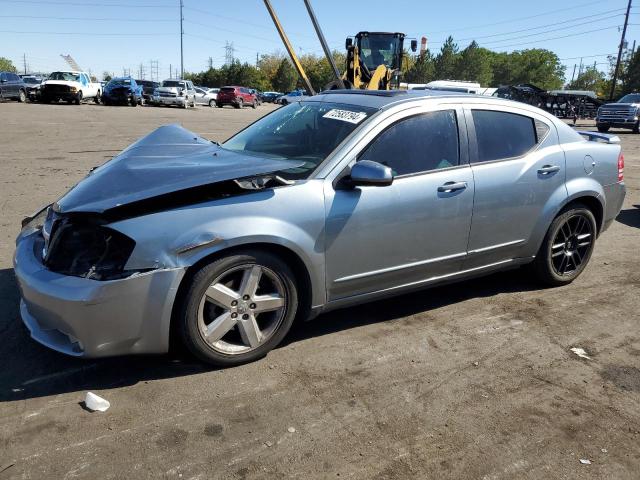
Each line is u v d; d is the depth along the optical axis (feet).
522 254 14.53
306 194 10.89
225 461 8.30
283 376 10.64
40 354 11.12
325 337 12.31
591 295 15.21
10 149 39.60
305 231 10.82
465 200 12.85
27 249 10.76
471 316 13.65
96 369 10.64
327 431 9.07
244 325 10.71
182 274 9.71
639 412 9.88
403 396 10.12
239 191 10.49
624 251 19.54
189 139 13.34
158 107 117.60
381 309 13.93
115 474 7.94
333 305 11.82
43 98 102.32
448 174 12.66
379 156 11.89
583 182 14.98
